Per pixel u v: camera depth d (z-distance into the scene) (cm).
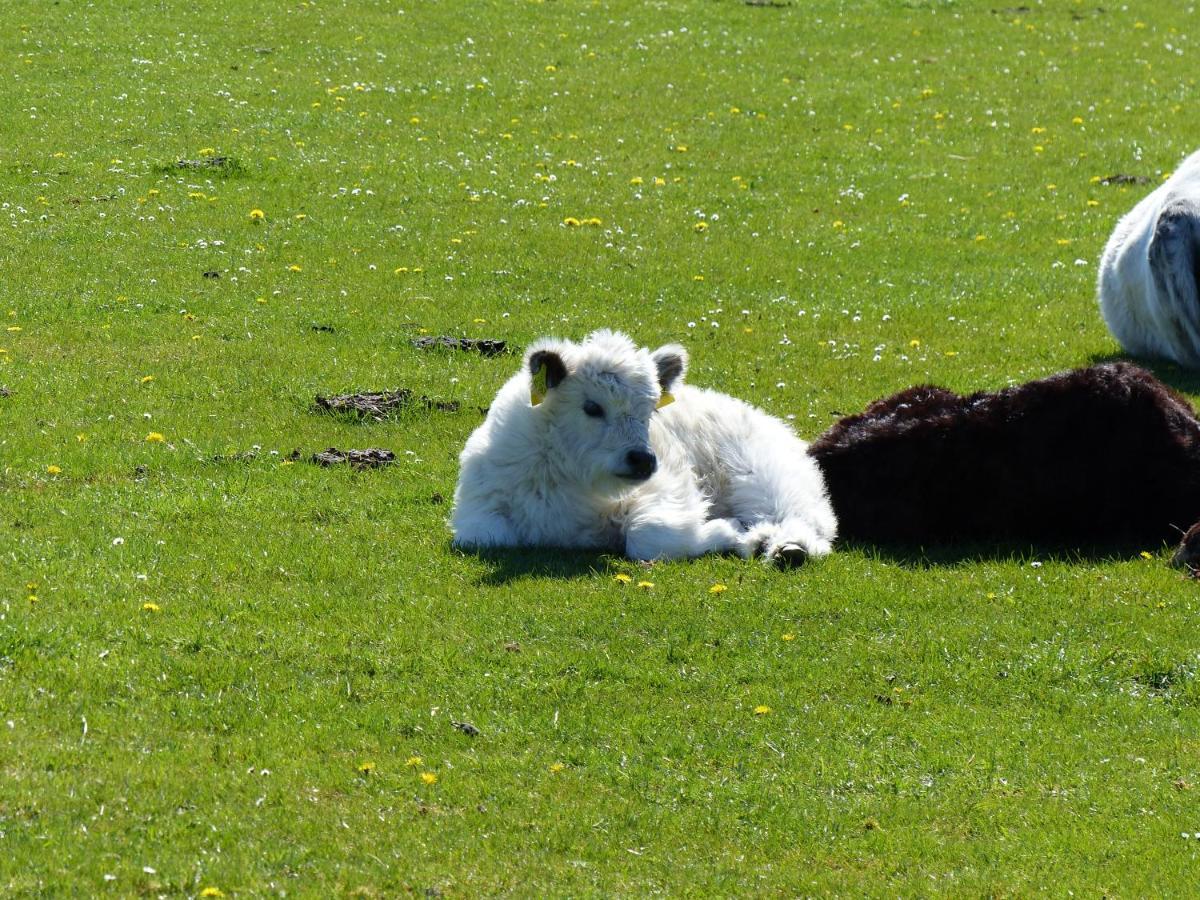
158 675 1964
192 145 5884
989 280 4756
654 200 5519
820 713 1970
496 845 1638
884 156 6234
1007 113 6925
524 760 1819
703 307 4378
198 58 7144
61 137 5878
